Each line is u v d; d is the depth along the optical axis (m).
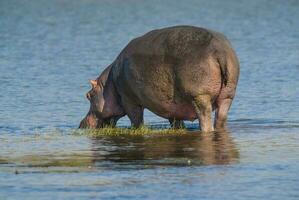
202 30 76.38
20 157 67.75
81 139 75.25
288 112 89.75
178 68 75.75
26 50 155.75
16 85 111.88
